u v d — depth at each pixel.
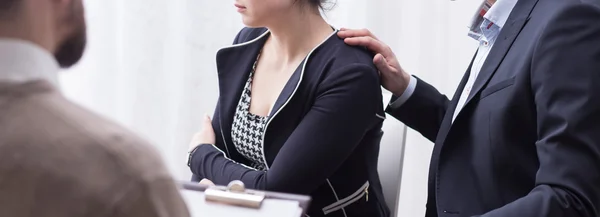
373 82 1.34
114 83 2.16
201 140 1.50
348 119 1.30
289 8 1.37
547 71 1.02
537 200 0.98
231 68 1.51
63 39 0.59
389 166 1.57
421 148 2.11
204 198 0.90
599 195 0.98
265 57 1.48
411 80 1.48
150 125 2.18
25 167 0.50
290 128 1.37
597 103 0.99
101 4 2.10
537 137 1.07
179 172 2.20
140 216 0.51
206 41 2.10
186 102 2.15
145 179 0.52
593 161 0.98
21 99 0.53
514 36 1.13
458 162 1.19
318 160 1.29
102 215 0.50
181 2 2.09
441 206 1.20
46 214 0.50
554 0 1.09
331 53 1.37
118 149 0.52
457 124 1.19
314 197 1.40
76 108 0.55
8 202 0.50
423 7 1.99
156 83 2.15
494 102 1.11
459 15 1.98
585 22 1.02
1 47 0.52
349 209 1.42
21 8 0.53
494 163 1.11
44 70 0.54
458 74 2.02
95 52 2.14
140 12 2.10
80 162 0.51
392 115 1.52
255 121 1.42
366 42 1.40
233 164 1.39
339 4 2.01
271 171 1.31
